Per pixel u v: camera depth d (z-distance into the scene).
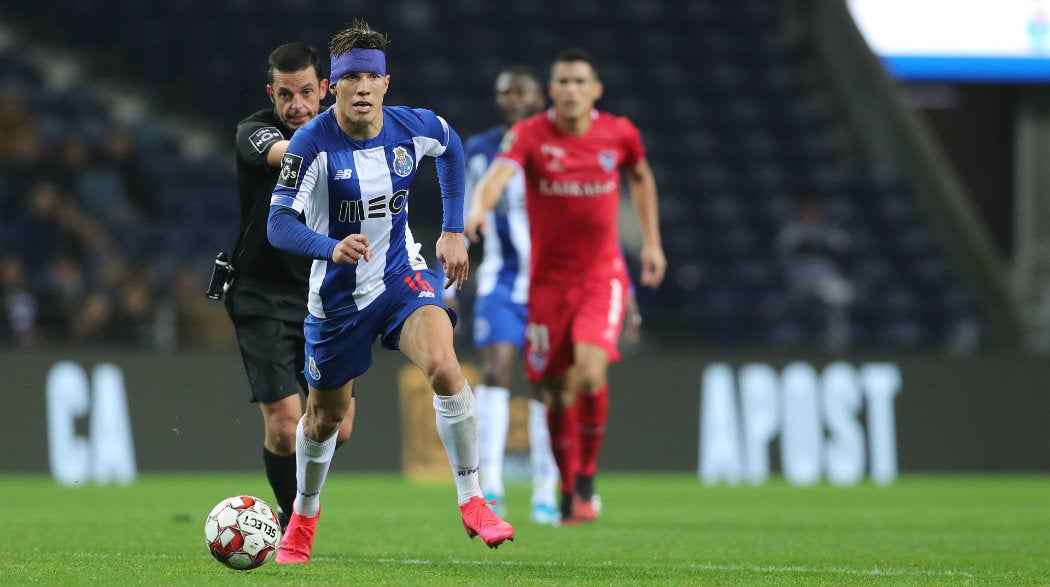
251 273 23.11
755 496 44.44
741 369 55.97
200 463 51.59
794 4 84.12
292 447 22.98
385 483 49.09
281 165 20.28
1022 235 81.94
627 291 31.48
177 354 51.69
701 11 82.38
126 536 27.12
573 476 31.58
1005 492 47.47
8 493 42.25
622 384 54.97
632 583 18.91
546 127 30.39
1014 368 58.25
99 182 64.50
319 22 77.31
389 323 20.52
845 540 28.14
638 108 77.38
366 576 19.16
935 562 23.34
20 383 50.16
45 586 17.81
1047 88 81.12
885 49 78.81
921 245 71.50
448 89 75.56
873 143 78.19
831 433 56.44
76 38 75.19
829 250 67.56
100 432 50.69
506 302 34.47
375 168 20.08
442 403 20.14
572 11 80.62
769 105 79.00
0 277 59.06
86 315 55.31
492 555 23.31
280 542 20.75
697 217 71.31
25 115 65.50
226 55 75.81
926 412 57.38
